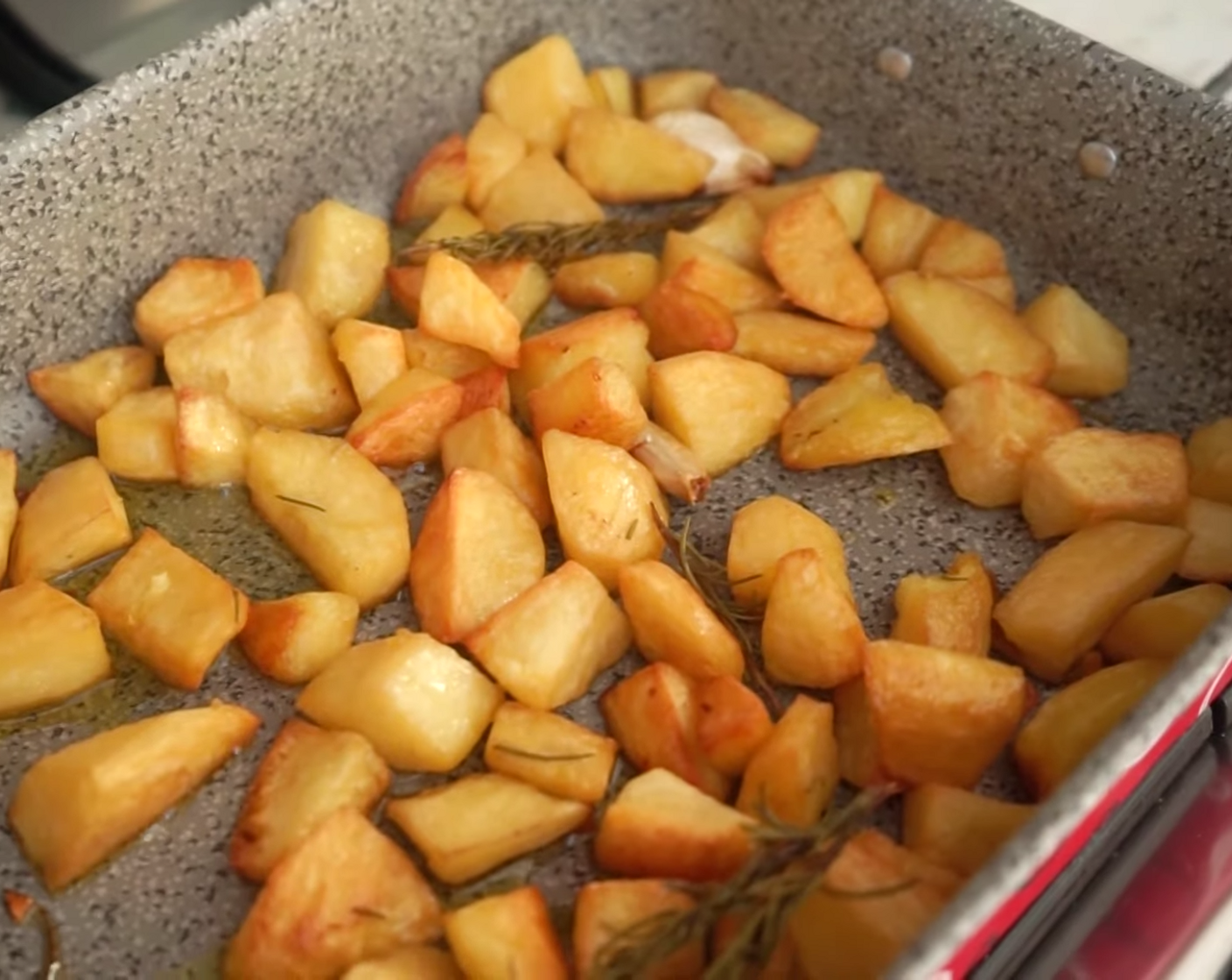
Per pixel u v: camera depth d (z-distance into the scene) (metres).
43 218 0.43
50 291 0.44
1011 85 0.47
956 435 0.44
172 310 0.45
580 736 0.37
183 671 0.39
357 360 0.44
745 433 0.44
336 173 0.49
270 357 0.44
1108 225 0.47
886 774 0.37
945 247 0.48
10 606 0.39
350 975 0.33
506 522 0.41
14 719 0.39
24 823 0.37
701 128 0.52
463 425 0.43
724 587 0.41
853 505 0.44
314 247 0.47
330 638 0.40
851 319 0.46
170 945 0.35
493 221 0.50
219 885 0.36
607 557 0.41
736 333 0.45
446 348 0.45
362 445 0.43
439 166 0.50
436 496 0.42
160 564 0.40
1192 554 0.41
